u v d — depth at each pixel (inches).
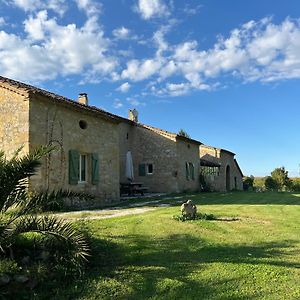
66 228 233.1
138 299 210.2
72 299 210.7
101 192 692.1
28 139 536.4
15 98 554.9
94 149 682.2
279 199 788.6
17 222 232.7
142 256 277.7
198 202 692.1
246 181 1748.3
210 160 1384.1
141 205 627.2
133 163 1032.8
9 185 221.3
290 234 357.1
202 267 255.3
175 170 994.7
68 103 608.7
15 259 237.6
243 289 219.3
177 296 212.2
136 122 1061.1
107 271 246.7
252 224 408.5
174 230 363.9
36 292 213.3
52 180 568.1
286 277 236.5
